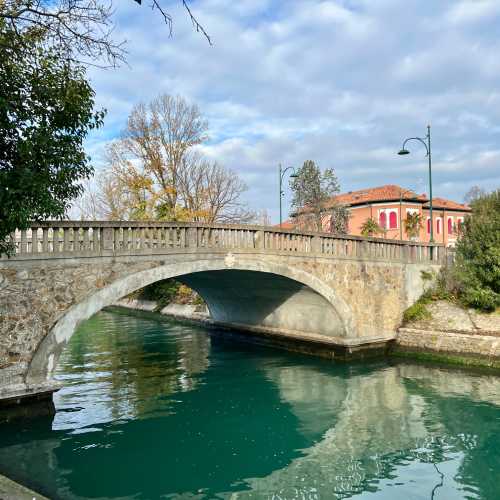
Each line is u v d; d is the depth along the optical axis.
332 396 14.38
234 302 24.03
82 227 12.23
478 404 12.96
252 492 8.45
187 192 31.83
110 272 12.67
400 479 8.82
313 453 10.20
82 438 10.98
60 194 7.59
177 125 31.05
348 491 8.41
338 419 12.33
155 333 27.09
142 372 17.53
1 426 11.04
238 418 12.53
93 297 12.29
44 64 7.09
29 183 6.69
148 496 8.29
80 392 14.77
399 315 20.20
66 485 8.66
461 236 20.89
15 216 6.58
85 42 6.89
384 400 13.71
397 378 16.08
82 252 12.18
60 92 7.19
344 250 18.62
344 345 18.61
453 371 16.73
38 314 11.50
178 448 10.50
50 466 9.48
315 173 37.25
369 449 10.30
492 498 8.03
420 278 21.11
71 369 18.02
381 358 19.12
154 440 10.91
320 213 36.84
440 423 11.65
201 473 9.25
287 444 10.72
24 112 6.90
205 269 14.71
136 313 36.84
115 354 21.00
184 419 12.43
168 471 9.33
